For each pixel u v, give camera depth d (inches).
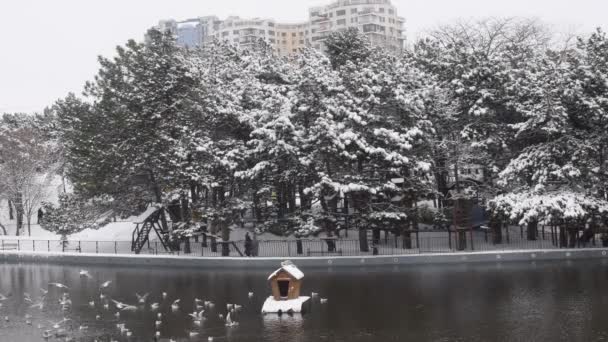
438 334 1190.3
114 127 2449.6
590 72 2135.8
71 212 2849.4
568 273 1758.1
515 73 2407.7
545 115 2095.2
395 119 2301.9
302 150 2274.9
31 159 3459.6
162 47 2534.5
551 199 2042.3
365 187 2135.8
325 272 1948.8
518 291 1544.0
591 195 2084.2
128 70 2571.4
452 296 1518.2
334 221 2234.3
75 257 2477.9
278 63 2741.1
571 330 1179.9
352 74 2325.3
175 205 2586.1
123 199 2637.8
